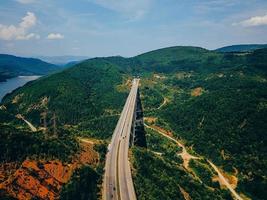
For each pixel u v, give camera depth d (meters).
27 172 111.50
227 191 191.88
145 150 185.62
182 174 176.50
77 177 121.81
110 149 169.25
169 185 147.12
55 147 130.88
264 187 198.75
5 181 105.00
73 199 112.88
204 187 177.50
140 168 148.50
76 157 135.88
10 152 115.38
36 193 106.25
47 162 120.69
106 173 139.62
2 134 119.81
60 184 114.81
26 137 124.88
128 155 161.25
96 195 122.25
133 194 122.38
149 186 134.88
